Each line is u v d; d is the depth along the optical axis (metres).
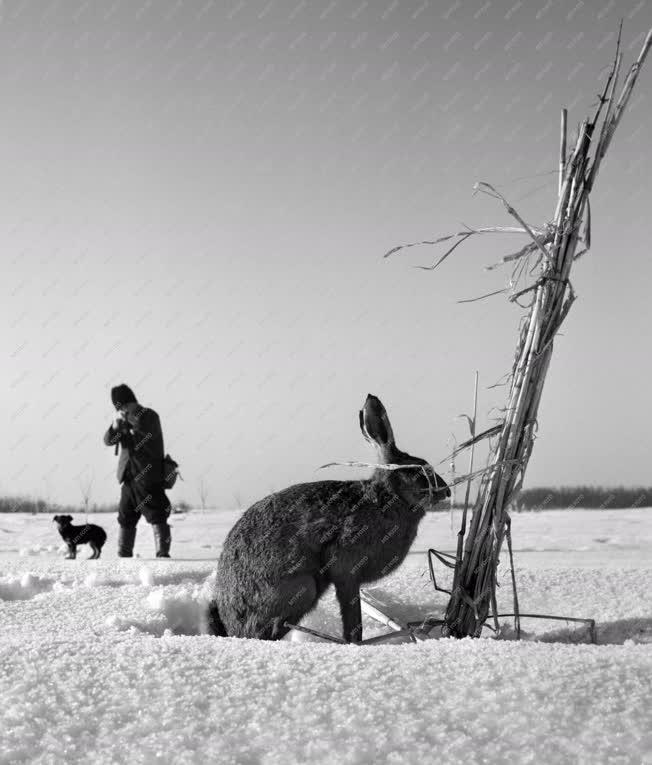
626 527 13.30
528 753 1.79
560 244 3.75
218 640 2.86
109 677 2.29
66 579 5.73
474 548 3.87
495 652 2.48
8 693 2.16
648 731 1.87
